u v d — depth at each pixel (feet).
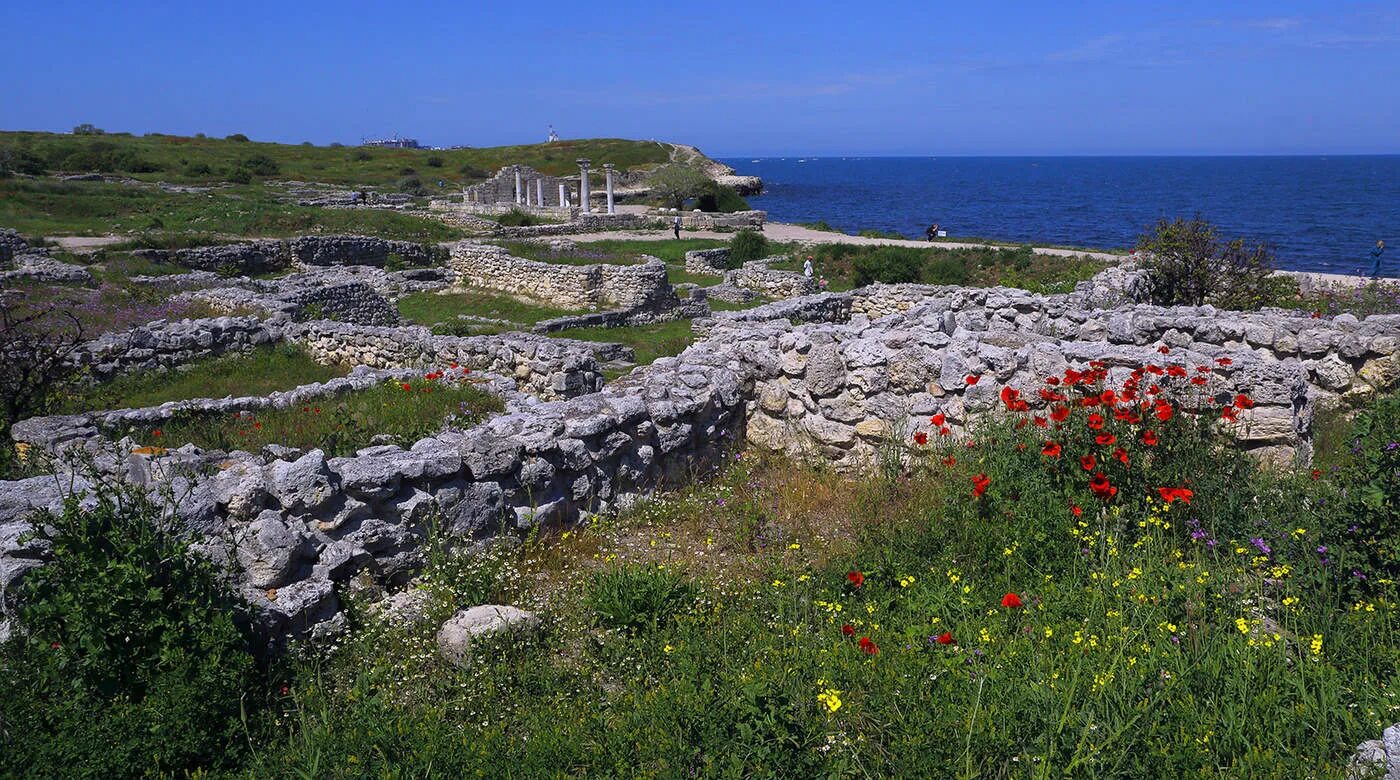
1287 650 15.49
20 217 125.18
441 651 17.03
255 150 314.14
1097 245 191.62
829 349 28.37
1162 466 21.48
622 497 25.40
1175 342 37.19
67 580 15.10
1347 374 33.22
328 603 18.51
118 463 19.30
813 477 27.35
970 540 20.11
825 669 15.24
